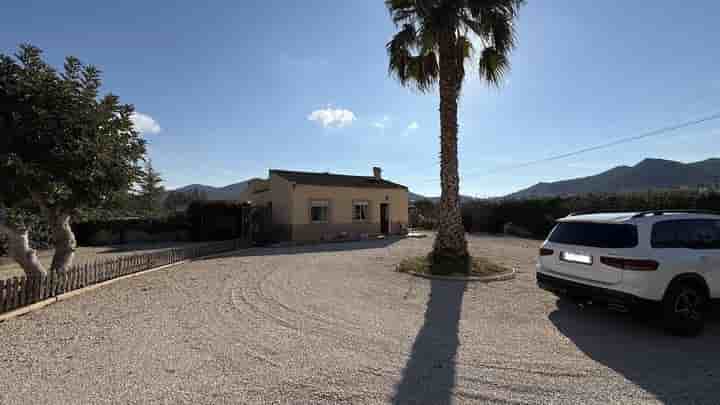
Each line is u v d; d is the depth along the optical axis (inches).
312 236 776.9
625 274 173.5
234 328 187.2
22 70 227.5
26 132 210.8
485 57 406.0
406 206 949.8
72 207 258.5
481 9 354.6
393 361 145.4
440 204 388.2
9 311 208.1
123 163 263.0
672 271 171.9
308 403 111.9
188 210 863.1
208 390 120.0
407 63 427.5
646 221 182.5
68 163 223.3
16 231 249.4
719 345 162.1
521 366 140.5
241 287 292.5
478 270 341.1
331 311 220.8
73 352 153.5
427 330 184.9
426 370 136.9
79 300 249.3
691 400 113.8
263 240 729.6
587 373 133.9
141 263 372.2
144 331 181.8
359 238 820.6
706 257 181.2
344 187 830.5
